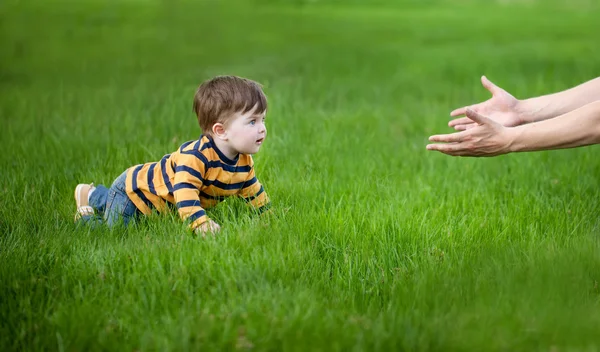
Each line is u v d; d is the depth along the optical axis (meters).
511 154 5.82
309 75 9.92
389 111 7.77
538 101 4.46
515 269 3.55
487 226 4.26
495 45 13.02
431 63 11.05
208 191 4.26
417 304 3.31
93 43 13.00
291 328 3.04
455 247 3.98
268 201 4.50
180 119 6.41
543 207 4.64
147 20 16.55
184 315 3.19
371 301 3.41
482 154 3.95
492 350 2.96
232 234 3.91
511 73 9.87
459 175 5.45
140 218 4.31
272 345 2.97
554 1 21.97
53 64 10.72
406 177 5.44
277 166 5.21
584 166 5.47
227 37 14.19
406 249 4.00
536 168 5.50
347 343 2.98
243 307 3.24
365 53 12.18
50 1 18.92
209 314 3.18
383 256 3.88
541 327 3.05
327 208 4.66
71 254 3.80
